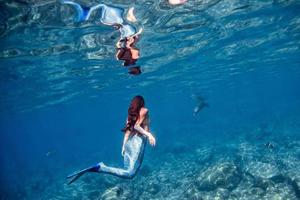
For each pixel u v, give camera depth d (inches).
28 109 1903.3
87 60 890.1
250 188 574.9
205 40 888.3
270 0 610.9
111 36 664.4
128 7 499.5
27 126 3737.7
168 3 527.8
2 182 1389.0
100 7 483.8
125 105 3171.8
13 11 468.1
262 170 618.5
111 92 1822.1
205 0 554.3
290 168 696.4
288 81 3516.2
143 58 1002.1
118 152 1861.5
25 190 1159.0
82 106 2434.8
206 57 1167.0
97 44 726.5
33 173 1763.0
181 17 633.6
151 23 628.4
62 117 3339.1
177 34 768.9
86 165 1589.6
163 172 936.9
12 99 1380.4
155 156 1323.8
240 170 652.7
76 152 2691.9
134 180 882.8
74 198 856.9
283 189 538.9
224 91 3388.3
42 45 678.5
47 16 506.9
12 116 2186.3
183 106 5708.7
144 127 258.2
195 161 1011.3
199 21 685.3
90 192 856.3
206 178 629.6
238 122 2258.9
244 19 727.7
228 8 625.6
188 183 743.1
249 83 2854.3
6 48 661.3
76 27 581.0
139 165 251.3
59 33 607.5
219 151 1099.9
